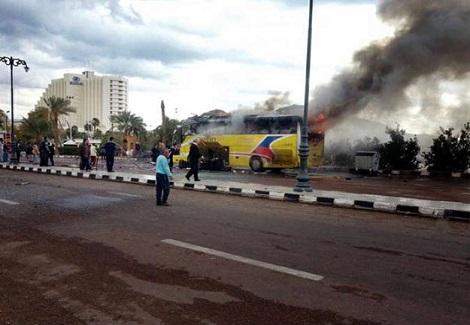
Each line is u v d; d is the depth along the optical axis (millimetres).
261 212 10461
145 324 3955
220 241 7219
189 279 5238
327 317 4160
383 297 4727
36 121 67312
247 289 4914
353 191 15148
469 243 7402
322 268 5770
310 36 14078
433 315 4254
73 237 7414
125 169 26062
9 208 10484
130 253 6398
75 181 18156
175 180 18484
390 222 9445
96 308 4324
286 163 24594
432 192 15320
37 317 4090
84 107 136375
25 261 5961
